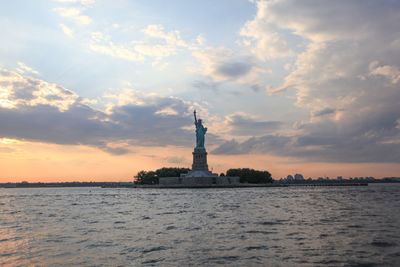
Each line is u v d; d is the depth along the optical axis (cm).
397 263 2281
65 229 4000
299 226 4022
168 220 4784
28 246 2962
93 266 2283
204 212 5925
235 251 2678
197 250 2728
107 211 6544
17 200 12725
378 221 4491
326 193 15075
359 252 2603
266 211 6025
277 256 2500
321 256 2488
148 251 2714
